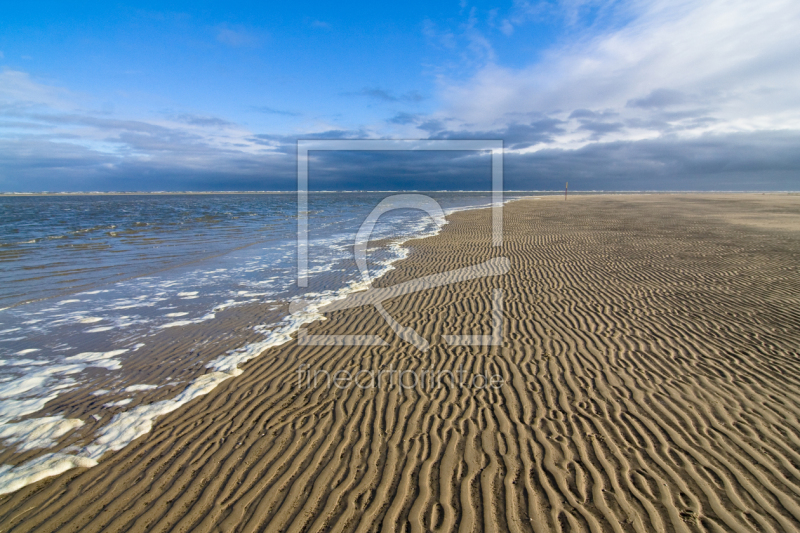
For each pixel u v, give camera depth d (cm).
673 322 639
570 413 402
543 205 3853
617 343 566
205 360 555
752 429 364
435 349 572
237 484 316
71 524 280
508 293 833
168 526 277
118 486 315
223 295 896
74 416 418
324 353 570
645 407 407
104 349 600
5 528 276
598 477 313
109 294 906
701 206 3488
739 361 498
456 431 380
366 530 271
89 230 2120
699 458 329
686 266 1026
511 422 391
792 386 436
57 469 334
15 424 403
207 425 397
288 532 271
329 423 398
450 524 274
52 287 968
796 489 293
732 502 284
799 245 1322
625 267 1033
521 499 295
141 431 389
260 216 3253
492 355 546
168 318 742
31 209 4188
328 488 311
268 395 456
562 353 542
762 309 685
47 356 576
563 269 1030
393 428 387
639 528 265
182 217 3067
